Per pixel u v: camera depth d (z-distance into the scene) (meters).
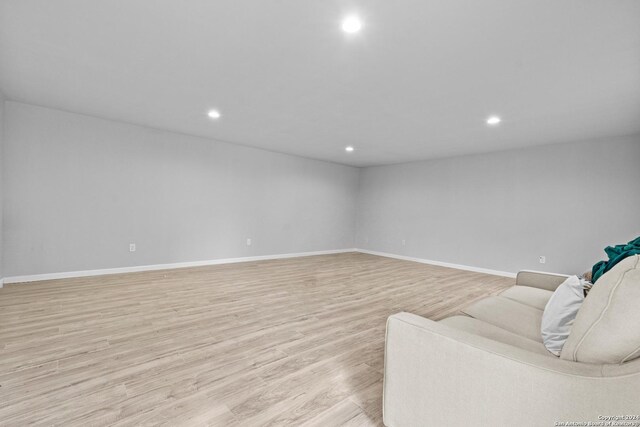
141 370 1.81
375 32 1.92
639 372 0.78
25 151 3.58
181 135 4.79
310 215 6.70
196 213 5.00
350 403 1.55
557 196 4.58
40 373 1.74
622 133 3.93
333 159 6.68
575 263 4.42
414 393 1.16
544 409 0.86
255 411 1.47
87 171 4.00
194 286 3.73
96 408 1.46
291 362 1.95
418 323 1.17
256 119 3.90
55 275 3.83
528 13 1.68
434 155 5.76
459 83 2.64
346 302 3.29
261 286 3.85
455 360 1.03
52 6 1.75
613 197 4.11
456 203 5.77
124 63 2.45
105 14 1.82
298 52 2.21
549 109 3.18
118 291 3.41
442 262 5.94
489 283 4.43
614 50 2.03
